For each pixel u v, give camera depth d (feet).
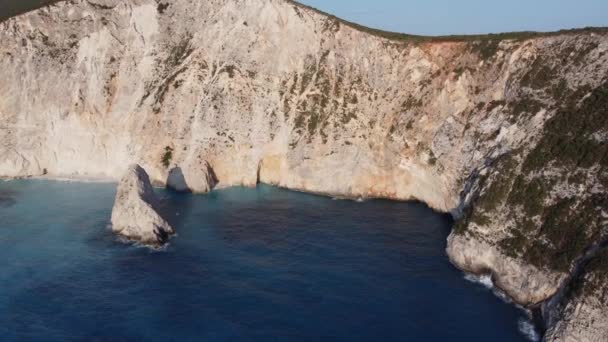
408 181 261.65
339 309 161.48
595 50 203.00
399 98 274.77
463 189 223.10
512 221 177.78
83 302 164.45
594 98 185.98
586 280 139.85
